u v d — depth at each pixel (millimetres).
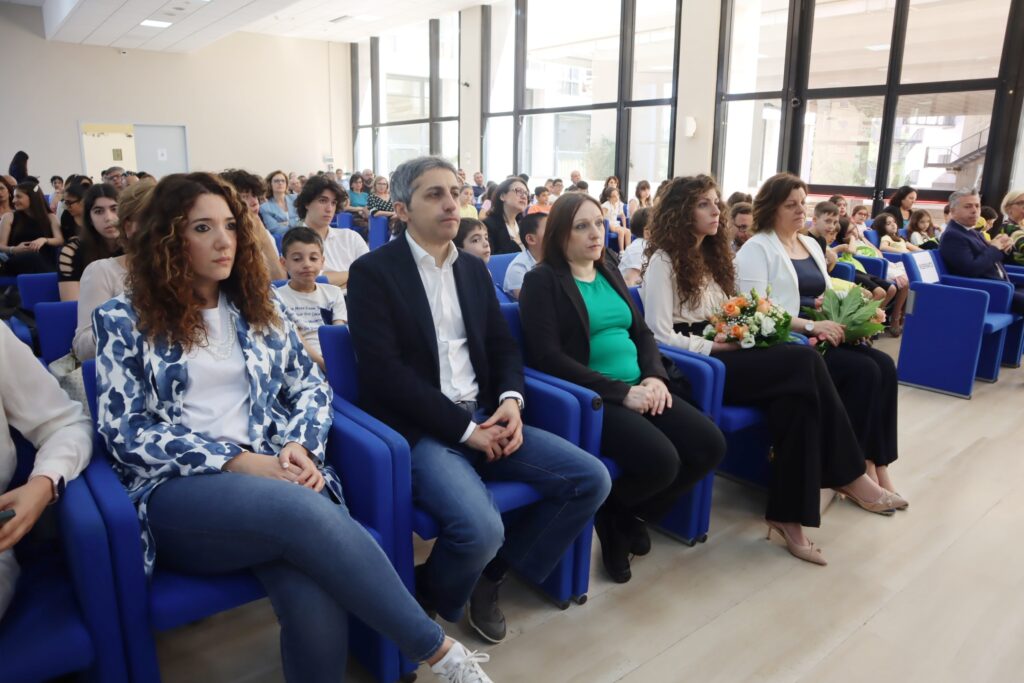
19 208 4082
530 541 1594
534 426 1754
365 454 1353
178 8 8383
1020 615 1763
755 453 2465
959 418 3201
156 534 1201
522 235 3119
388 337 1589
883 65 6457
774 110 7254
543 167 10125
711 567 1975
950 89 6105
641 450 1706
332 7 10555
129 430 1254
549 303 1904
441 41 11539
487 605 1613
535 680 1498
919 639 1664
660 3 8141
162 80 11930
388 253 1665
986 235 4879
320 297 2564
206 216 1325
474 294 1758
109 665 1109
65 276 2365
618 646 1618
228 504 1175
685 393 1991
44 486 1133
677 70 8047
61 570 1242
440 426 1540
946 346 3523
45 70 10922
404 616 1205
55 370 1809
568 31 9320
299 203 3434
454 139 11703
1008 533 2172
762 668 1554
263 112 13000
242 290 1431
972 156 6090
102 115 11500
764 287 2549
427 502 1438
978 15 5852
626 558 1894
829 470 2049
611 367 1952
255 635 1646
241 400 1400
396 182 1674
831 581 1909
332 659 1194
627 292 2072
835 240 4863
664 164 8422
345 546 1168
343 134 13992
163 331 1312
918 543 2113
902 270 4578
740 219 3246
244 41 12594
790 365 1998
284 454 1335
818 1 6762
